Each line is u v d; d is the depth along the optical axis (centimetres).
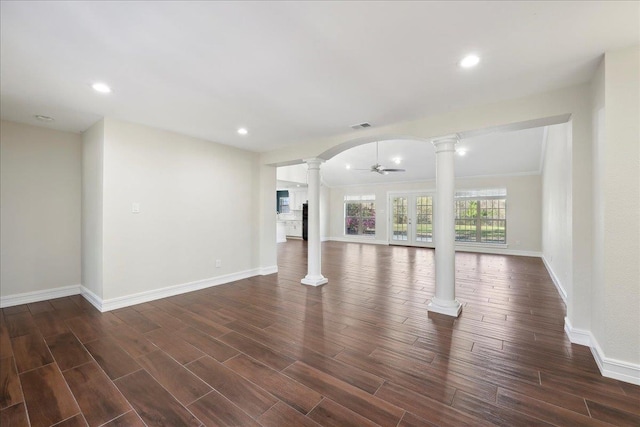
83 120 343
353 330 287
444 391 191
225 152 464
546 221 622
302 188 1178
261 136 414
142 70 221
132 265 359
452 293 330
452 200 325
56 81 239
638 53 191
